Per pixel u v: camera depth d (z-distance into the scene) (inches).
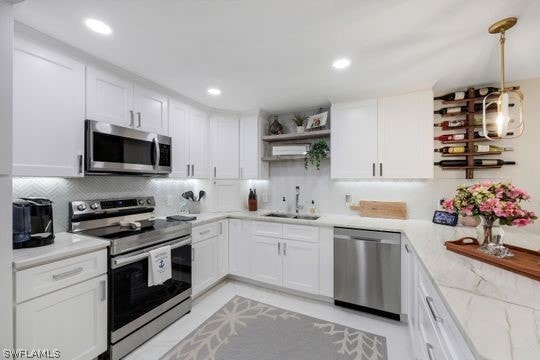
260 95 109.5
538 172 91.3
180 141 109.4
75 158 72.1
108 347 68.9
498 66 81.5
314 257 103.5
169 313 86.6
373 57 76.1
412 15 56.6
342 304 100.3
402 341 78.9
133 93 89.0
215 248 113.7
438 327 45.3
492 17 56.7
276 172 139.5
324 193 127.9
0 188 48.8
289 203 135.5
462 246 59.7
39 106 64.4
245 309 97.7
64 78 69.6
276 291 113.4
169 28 62.1
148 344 77.1
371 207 114.6
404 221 103.9
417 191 109.2
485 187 56.6
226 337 80.4
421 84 95.7
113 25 60.9
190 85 98.3
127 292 72.6
